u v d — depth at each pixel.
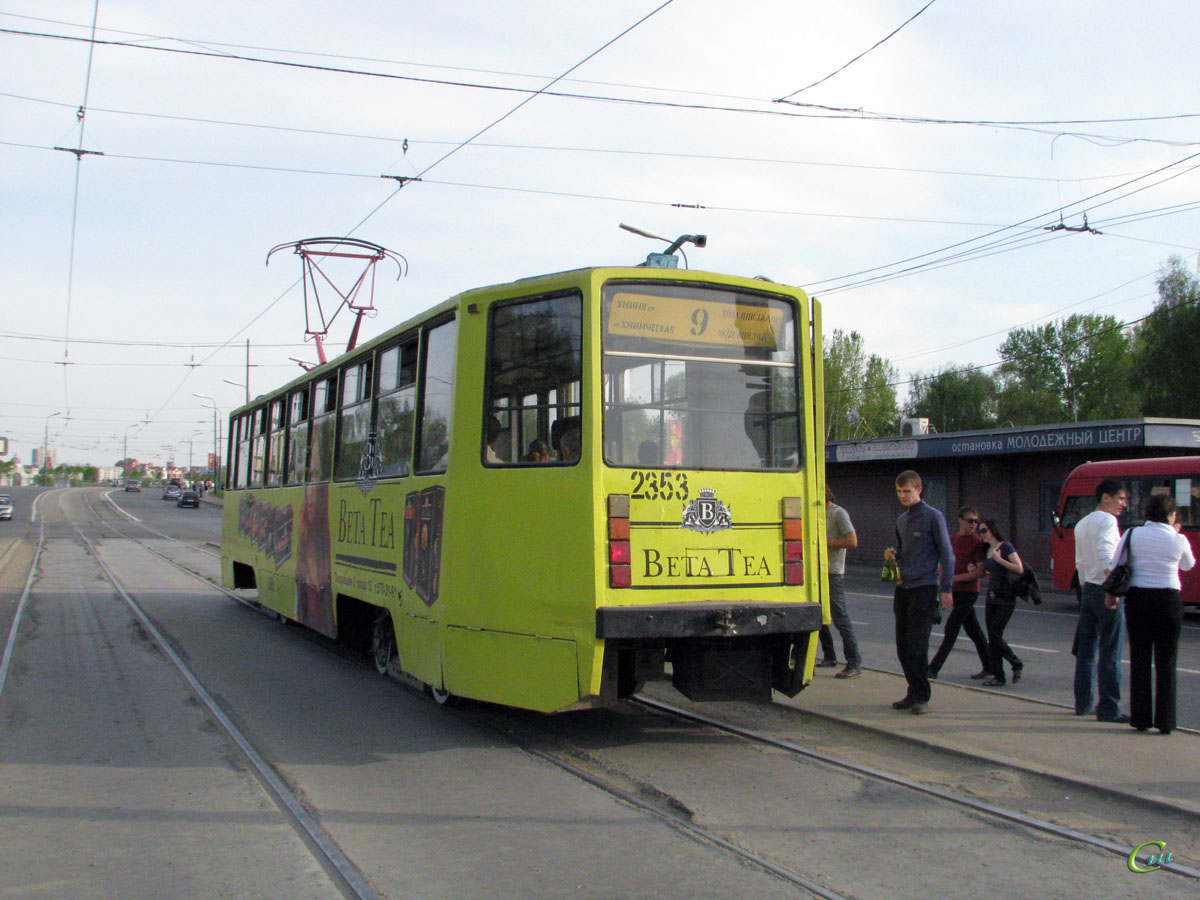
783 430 6.95
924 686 7.83
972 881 4.51
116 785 6.09
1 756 6.79
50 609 15.62
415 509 7.82
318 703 8.54
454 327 7.29
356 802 5.71
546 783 6.09
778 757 6.68
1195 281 41.00
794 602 6.72
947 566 7.81
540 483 6.48
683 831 5.17
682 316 6.68
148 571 23.48
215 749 6.97
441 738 7.27
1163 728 7.09
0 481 157.75
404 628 7.94
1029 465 26.06
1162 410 41.09
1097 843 4.97
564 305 6.53
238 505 16.03
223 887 4.48
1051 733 7.14
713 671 6.77
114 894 4.40
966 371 58.69
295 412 12.47
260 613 15.24
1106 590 7.30
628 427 6.38
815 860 4.76
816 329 7.13
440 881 4.50
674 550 6.41
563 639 6.26
